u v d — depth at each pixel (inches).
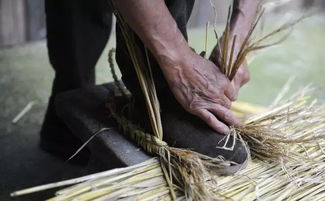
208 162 49.8
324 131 58.5
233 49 51.1
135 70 53.1
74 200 45.1
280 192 50.3
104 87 65.7
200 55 52.8
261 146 53.5
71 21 68.2
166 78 49.4
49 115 75.5
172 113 52.5
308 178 51.8
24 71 107.4
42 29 125.8
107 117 59.1
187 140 51.1
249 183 50.4
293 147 55.8
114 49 60.4
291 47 125.6
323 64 117.6
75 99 62.5
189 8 55.9
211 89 50.5
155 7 45.1
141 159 51.9
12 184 71.4
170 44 47.2
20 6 120.6
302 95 66.6
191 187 46.9
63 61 71.6
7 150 79.0
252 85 106.0
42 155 78.1
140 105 54.8
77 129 60.0
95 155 57.6
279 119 58.6
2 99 94.4
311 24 140.9
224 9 139.2
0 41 121.8
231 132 52.4
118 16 51.3
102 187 47.3
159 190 48.6
